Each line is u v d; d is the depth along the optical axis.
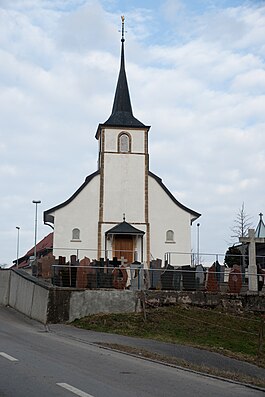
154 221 42.41
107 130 43.25
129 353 14.88
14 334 18.94
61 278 24.94
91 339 18.22
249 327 23.55
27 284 27.16
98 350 15.29
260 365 15.45
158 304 25.75
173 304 26.03
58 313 23.86
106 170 42.66
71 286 25.02
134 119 44.22
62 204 41.59
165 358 14.37
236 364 15.27
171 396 9.37
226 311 26.25
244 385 11.12
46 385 9.73
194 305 26.34
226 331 22.38
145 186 42.78
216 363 15.09
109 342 17.58
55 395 8.92
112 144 43.12
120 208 42.25
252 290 27.83
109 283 25.80
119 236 41.91
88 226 41.66
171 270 27.06
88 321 23.25
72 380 10.34
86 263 30.44
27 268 36.88
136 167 43.00
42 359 12.86
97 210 41.97
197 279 27.27
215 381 11.45
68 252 41.00
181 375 11.90
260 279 28.77
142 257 41.66
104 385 10.03
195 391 10.03
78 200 41.91
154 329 21.95
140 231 41.38
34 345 15.76
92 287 25.33
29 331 20.38
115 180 42.62
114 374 11.38
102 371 11.67
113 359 13.61
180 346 17.88
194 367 13.18
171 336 20.92
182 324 22.95
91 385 9.95
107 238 41.66
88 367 12.08
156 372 12.05
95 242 41.53
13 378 10.33
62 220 41.50
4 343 15.96
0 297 31.94
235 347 19.91
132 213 42.31
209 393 9.92
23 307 27.31
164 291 26.00
